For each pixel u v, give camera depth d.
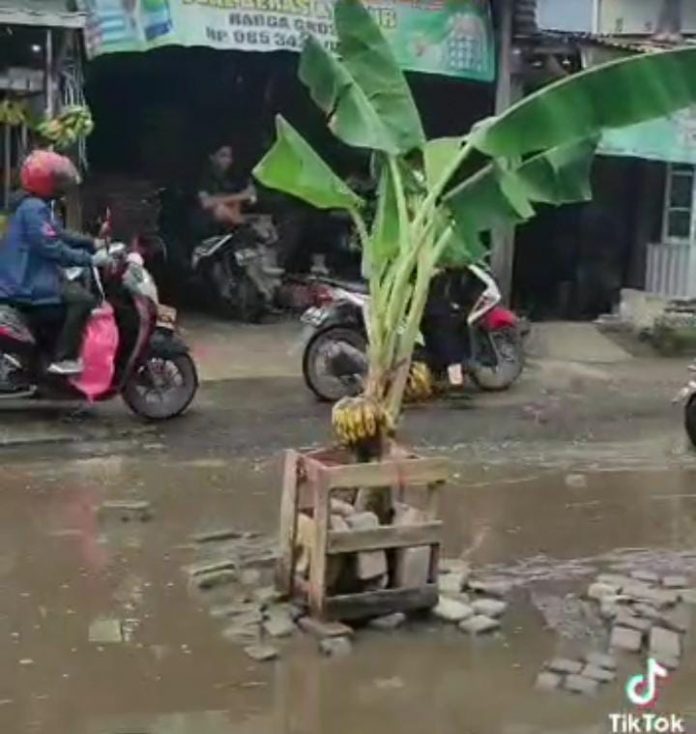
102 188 13.48
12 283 8.49
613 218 14.36
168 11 11.09
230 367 10.98
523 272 14.38
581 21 13.73
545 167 6.10
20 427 8.78
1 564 6.27
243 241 13.06
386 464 5.61
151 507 7.24
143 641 5.41
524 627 5.72
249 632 5.50
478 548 6.80
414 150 6.08
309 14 11.73
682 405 10.49
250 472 8.03
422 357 10.20
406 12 12.13
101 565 6.30
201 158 14.47
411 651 5.41
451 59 12.38
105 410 9.34
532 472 8.34
